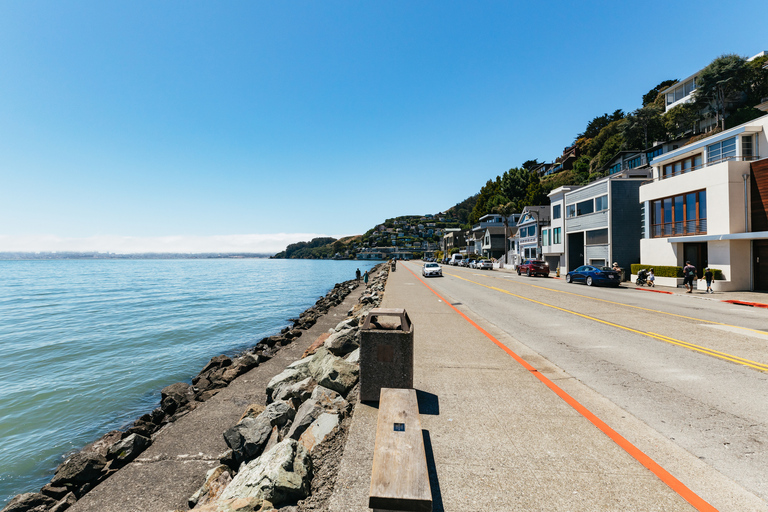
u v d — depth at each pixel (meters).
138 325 24.12
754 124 18.78
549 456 3.61
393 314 5.03
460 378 5.91
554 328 10.18
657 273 22.86
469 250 90.19
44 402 10.98
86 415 9.98
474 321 11.22
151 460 5.73
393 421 3.32
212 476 4.93
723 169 18.89
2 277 95.38
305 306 34.00
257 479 3.58
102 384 12.51
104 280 79.56
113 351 17.23
